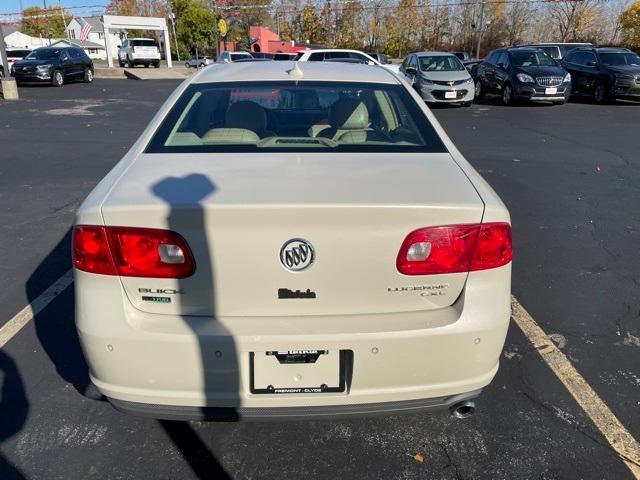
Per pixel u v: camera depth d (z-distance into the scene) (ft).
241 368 6.44
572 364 10.09
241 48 142.92
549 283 13.42
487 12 170.81
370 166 7.60
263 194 6.48
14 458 7.80
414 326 6.48
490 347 6.75
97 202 6.61
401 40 177.06
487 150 30.55
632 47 148.25
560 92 52.60
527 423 8.57
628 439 8.25
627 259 14.94
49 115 46.24
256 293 6.41
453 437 8.28
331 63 11.71
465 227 6.53
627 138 34.65
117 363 6.49
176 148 8.34
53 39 265.13
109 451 7.97
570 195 21.24
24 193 21.40
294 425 8.52
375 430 8.43
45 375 9.66
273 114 9.60
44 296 12.60
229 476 7.55
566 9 164.45
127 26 130.41
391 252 6.41
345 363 6.61
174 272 6.36
